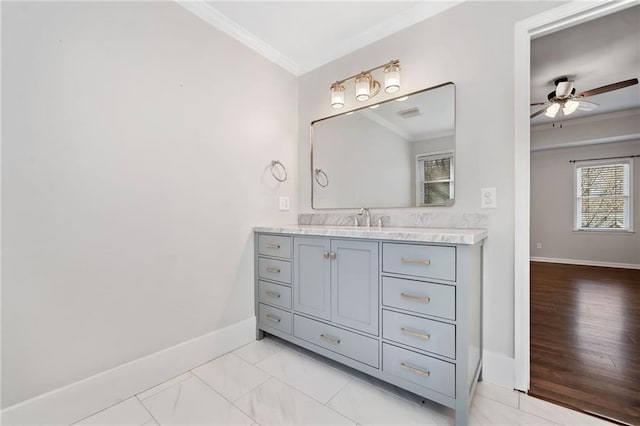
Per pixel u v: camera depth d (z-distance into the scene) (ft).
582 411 4.35
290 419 4.23
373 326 4.96
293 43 7.12
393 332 4.73
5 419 3.71
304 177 8.21
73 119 4.27
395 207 6.41
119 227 4.75
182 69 5.61
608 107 13.74
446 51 5.71
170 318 5.41
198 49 5.88
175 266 5.49
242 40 6.72
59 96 4.14
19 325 3.83
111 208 4.66
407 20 6.14
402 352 4.63
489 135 5.21
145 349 5.04
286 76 7.96
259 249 6.89
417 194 6.11
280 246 6.43
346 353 5.32
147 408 4.50
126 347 4.81
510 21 5.02
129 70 4.87
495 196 5.15
